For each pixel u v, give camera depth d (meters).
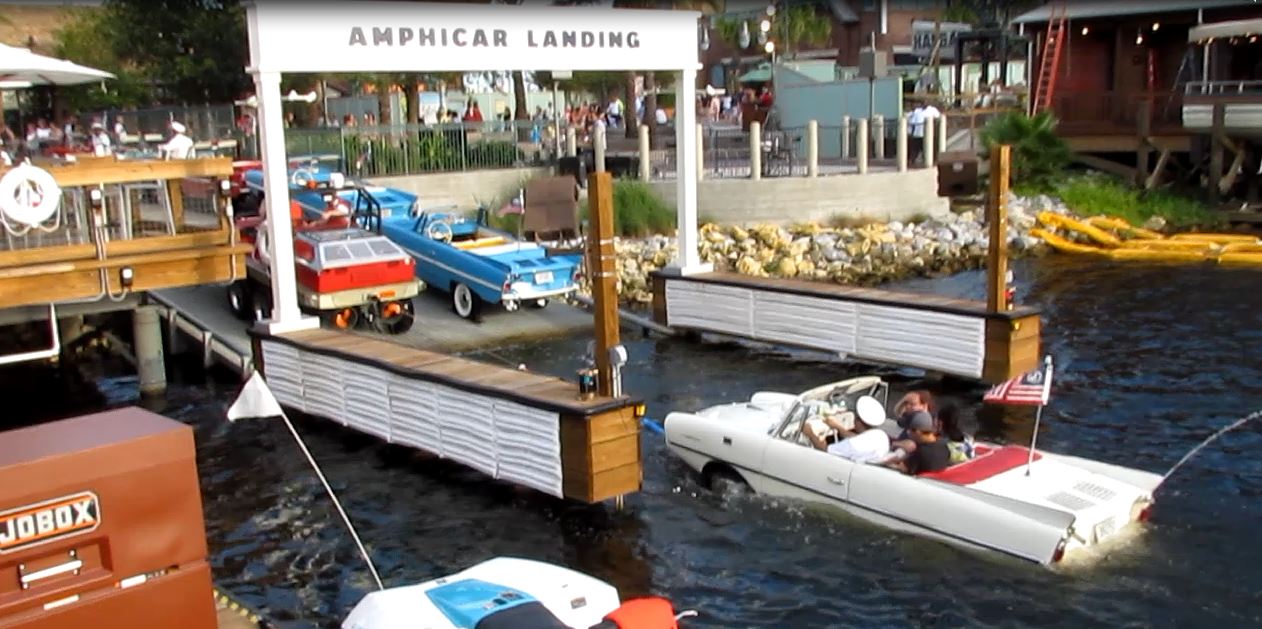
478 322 20.03
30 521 6.45
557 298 21.83
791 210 26.83
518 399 11.78
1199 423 13.80
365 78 34.44
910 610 9.39
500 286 19.34
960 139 32.84
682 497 12.09
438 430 12.98
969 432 13.78
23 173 12.19
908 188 27.86
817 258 25.02
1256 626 8.84
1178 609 9.13
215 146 25.62
